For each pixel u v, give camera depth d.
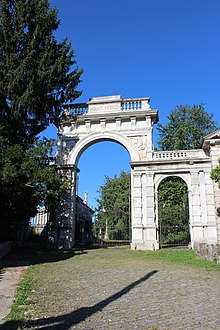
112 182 47.09
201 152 24.45
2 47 21.17
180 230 27.45
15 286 10.43
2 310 7.60
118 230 30.58
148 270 13.42
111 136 26.00
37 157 19.27
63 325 6.37
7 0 22.02
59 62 22.45
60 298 8.76
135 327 6.17
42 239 28.61
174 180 35.97
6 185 16.30
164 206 34.53
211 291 9.35
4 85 20.64
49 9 22.95
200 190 23.42
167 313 7.10
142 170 24.52
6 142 18.98
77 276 12.34
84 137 26.45
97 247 24.89
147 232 23.08
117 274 12.58
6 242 19.44
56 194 20.03
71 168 25.70
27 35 22.17
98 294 9.17
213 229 22.41
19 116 21.34
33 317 6.99
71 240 24.34
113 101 26.75
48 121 24.27
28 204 19.25
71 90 24.28
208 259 16.53
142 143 25.39
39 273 13.02
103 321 6.59
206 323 6.37
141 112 25.86
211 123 38.62
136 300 8.34
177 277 11.70
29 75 21.12
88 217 33.72
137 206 23.72
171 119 39.91
